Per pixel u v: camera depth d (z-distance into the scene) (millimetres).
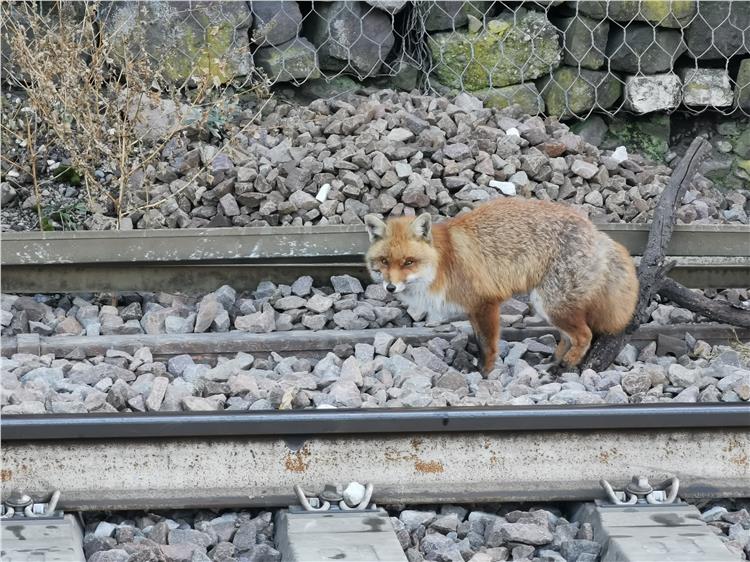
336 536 3746
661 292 5848
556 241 5379
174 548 3742
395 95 7520
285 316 5797
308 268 6172
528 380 5258
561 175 6812
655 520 3951
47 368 5086
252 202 6430
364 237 6000
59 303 6066
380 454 4160
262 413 4109
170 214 6465
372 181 6477
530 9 7945
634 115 8047
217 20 7402
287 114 7348
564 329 5426
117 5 7352
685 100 7980
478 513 4102
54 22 7383
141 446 4059
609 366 5512
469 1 7836
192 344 5496
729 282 6332
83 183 6863
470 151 6703
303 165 6555
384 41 7828
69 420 4004
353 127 6848
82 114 6699
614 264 5367
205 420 4047
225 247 5938
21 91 7379
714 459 4293
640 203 6727
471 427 4152
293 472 4117
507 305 6121
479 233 5473
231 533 3922
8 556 3553
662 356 5750
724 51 7988
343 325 5797
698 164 6426
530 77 7840
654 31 7836
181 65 7395
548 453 4223
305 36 7914
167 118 6910
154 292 6102
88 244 5879
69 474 4039
